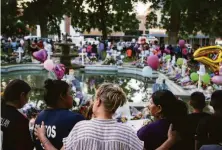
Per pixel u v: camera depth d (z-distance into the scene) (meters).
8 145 3.12
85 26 38.19
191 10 28.03
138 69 21.55
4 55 23.38
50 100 3.11
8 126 3.13
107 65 22.72
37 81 17.95
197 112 3.83
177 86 13.47
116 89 2.54
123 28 39.62
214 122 3.18
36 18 33.72
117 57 23.97
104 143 2.38
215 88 12.01
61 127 2.92
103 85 2.58
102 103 2.50
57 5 33.19
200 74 12.43
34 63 22.45
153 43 28.16
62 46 14.40
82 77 20.58
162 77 16.47
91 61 24.22
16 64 21.97
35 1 33.22
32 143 3.22
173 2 28.00
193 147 3.38
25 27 43.38
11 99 3.25
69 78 10.40
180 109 3.36
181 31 36.09
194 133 3.40
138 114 7.89
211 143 3.16
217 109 3.37
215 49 11.91
